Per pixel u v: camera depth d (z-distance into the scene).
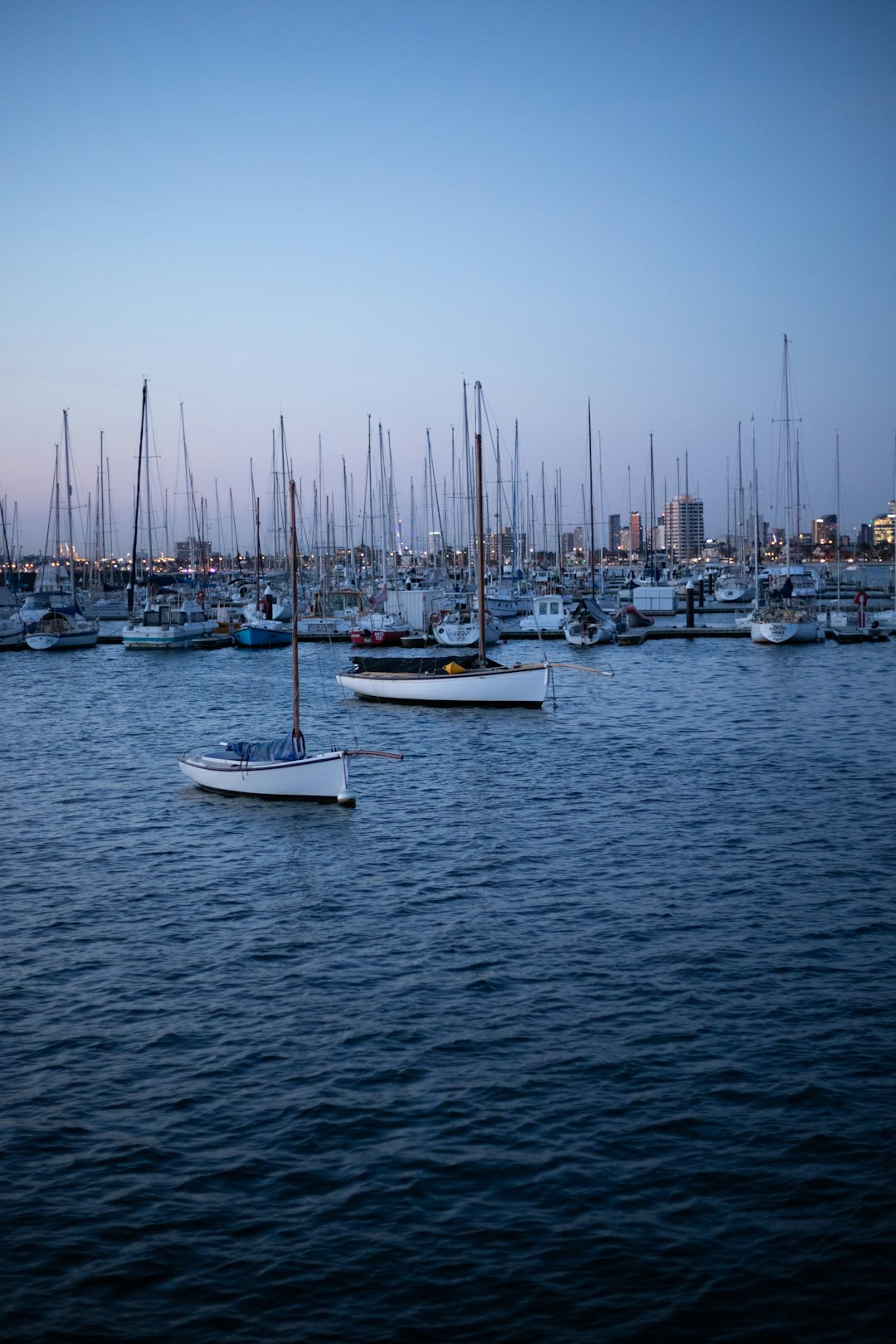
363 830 33.75
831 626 103.69
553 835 32.78
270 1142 16.09
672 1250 13.59
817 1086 17.36
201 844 32.53
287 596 123.56
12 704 65.88
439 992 21.27
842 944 23.30
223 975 22.38
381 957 23.14
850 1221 14.04
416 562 153.88
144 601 127.56
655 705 61.41
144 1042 19.38
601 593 128.38
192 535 141.75
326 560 146.62
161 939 24.50
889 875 28.00
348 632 105.69
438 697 61.75
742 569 165.12
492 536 153.62
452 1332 12.33
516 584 132.62
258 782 38.38
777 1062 18.19
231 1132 16.39
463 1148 15.84
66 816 36.34
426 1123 16.52
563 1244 13.73
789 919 24.88
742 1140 15.90
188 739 52.28
